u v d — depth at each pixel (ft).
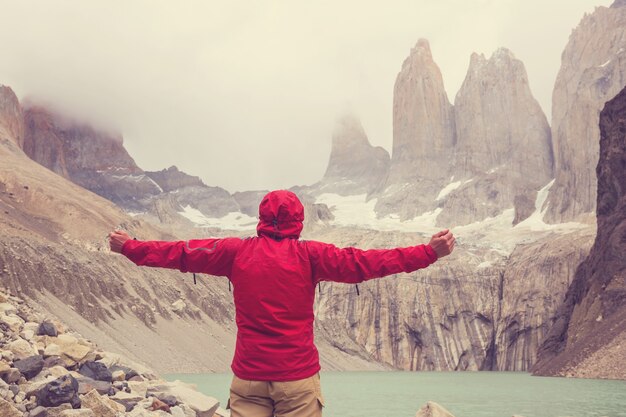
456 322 611.88
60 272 294.87
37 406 37.93
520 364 573.33
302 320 15.70
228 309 425.28
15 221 357.00
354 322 600.39
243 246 15.97
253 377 15.49
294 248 15.69
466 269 636.89
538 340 570.87
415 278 631.97
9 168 468.75
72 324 255.70
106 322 285.43
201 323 374.43
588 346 268.62
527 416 96.27
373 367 540.93
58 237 394.32
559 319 343.67
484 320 611.06
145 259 15.94
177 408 48.14
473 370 589.73
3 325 52.75
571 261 582.76
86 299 296.51
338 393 177.17
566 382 223.10
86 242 398.62
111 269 357.00
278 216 16.11
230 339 375.66
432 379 317.01
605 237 318.45
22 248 291.58
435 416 46.01
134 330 297.53
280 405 15.64
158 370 266.77
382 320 606.96
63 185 509.76
